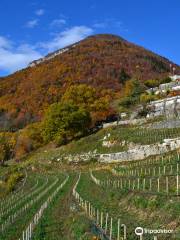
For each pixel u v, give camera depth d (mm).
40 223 48906
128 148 97750
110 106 153750
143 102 133500
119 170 78812
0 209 68938
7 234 45750
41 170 114938
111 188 56969
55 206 60000
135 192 46812
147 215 37125
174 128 96000
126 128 116312
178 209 33188
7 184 110625
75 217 47094
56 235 42031
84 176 89938
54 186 84812
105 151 104125
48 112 141500
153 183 50719
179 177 49250
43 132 140375
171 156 78312
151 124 107125
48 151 133625
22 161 144000
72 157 111875
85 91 153500
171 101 117312
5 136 177125
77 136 134750
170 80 188500
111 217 38906
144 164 77375
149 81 190250
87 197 59500
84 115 135000
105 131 120000
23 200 74562
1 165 143875
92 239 34469
